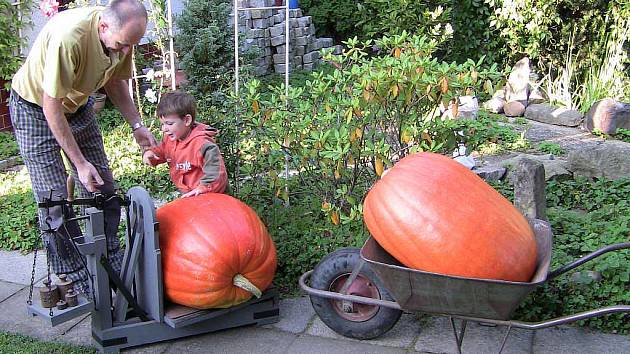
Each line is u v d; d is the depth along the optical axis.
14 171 7.19
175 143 4.26
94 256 3.59
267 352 3.73
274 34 11.44
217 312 3.77
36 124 3.91
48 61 3.49
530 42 10.06
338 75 4.60
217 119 5.01
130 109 4.33
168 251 3.64
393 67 4.35
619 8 9.54
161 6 7.79
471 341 3.76
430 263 3.16
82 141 4.16
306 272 4.21
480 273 3.10
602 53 9.88
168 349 3.77
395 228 3.22
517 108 8.98
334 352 3.71
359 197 4.72
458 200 3.18
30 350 3.72
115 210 4.14
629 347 3.64
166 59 8.32
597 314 3.01
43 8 7.22
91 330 3.90
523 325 3.07
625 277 3.98
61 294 3.58
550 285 3.99
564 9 10.05
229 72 8.70
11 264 4.91
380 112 4.39
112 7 3.50
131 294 3.70
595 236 4.59
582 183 5.96
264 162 4.92
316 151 4.41
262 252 3.73
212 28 8.95
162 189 6.28
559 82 9.45
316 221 5.03
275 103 4.72
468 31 10.62
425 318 4.03
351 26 12.83
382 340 3.81
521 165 4.48
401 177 3.31
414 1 9.82
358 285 3.72
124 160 6.91
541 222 3.48
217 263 3.56
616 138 7.94
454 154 5.75
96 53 3.63
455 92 4.36
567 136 8.05
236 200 3.92
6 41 7.98
